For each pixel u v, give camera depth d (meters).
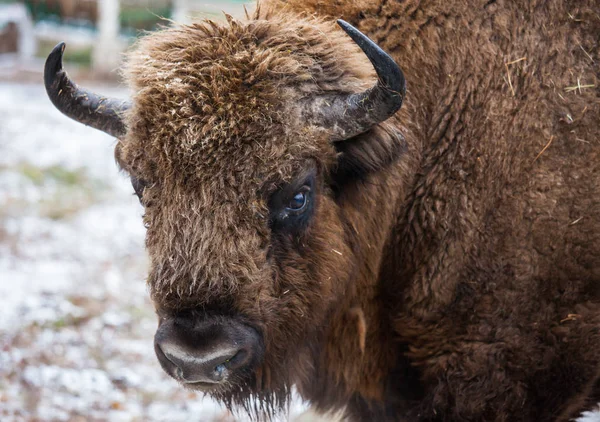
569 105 3.59
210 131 3.08
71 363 5.79
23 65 17.34
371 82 3.51
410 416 3.95
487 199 3.65
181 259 3.03
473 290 3.68
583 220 3.57
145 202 3.21
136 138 3.19
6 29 18.97
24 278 7.18
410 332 3.86
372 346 4.02
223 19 3.59
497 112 3.66
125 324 6.56
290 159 3.16
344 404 4.25
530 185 3.59
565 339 3.63
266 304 3.20
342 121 3.30
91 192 9.83
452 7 3.74
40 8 20.47
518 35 3.68
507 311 3.64
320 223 3.43
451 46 3.74
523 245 3.60
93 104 3.59
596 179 3.57
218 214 3.04
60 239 8.31
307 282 3.42
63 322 6.37
